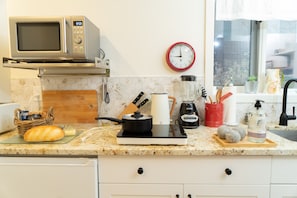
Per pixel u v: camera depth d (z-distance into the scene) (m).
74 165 1.06
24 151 1.06
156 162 1.07
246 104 1.62
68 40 1.23
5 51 1.49
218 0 1.60
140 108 1.63
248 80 1.69
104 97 1.64
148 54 1.62
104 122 1.63
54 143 1.14
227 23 1.69
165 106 1.44
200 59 1.62
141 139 1.09
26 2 1.61
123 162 1.07
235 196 1.07
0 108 1.32
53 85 1.65
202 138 1.22
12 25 1.21
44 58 1.26
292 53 1.70
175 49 1.59
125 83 1.64
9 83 1.54
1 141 1.17
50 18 1.20
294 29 1.68
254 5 1.56
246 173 1.06
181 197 1.08
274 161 1.05
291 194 1.06
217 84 1.71
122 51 1.62
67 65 1.29
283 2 1.57
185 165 1.06
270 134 1.31
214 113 1.49
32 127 1.24
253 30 1.70
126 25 1.61
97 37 1.52
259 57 1.71
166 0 1.59
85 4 1.61
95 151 1.05
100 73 1.61
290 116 1.52
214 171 1.06
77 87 1.65
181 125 1.38
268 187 1.06
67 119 1.64
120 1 1.60
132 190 1.08
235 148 1.04
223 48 1.70
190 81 1.57
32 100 1.66
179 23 1.60
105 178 1.08
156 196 1.08
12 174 1.07
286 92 1.51
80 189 1.07
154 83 1.63
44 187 1.08
